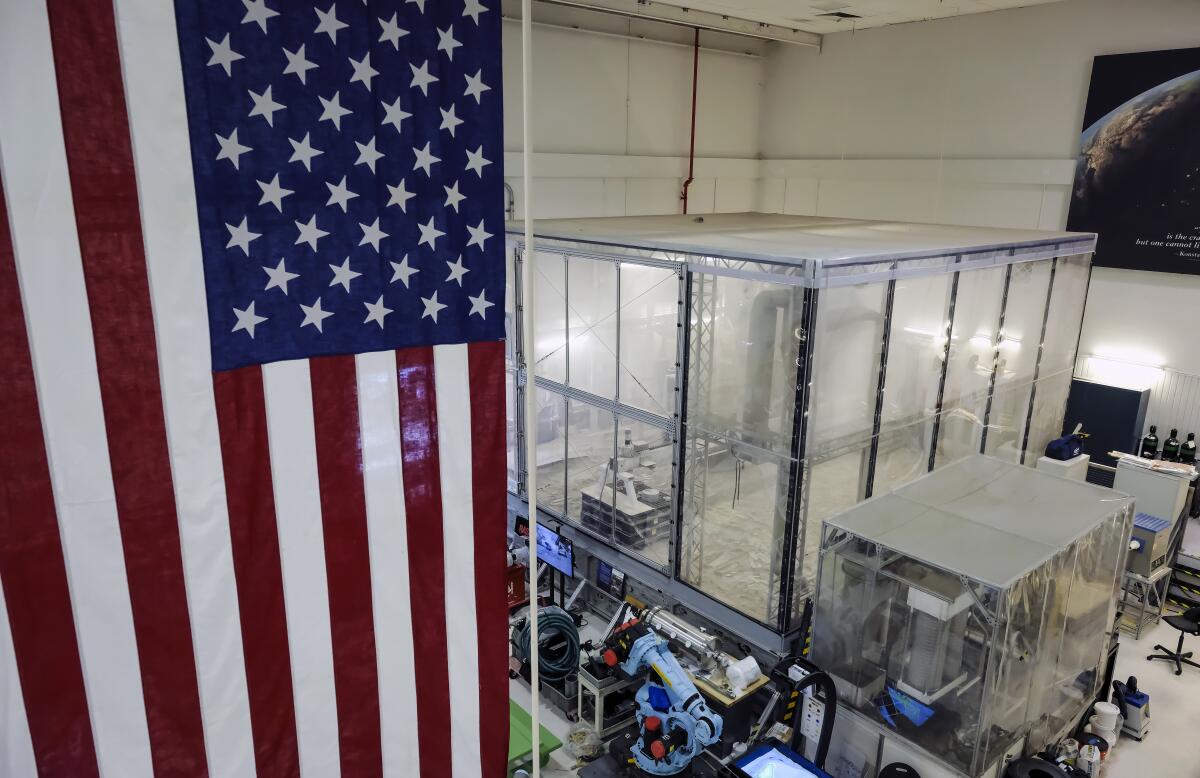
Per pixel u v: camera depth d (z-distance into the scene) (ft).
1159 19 36.65
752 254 23.90
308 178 9.25
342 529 10.22
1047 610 20.48
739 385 25.32
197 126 8.57
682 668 24.27
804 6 41.37
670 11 42.86
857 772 21.79
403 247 9.94
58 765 9.11
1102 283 39.93
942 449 30.40
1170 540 33.32
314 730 10.51
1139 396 37.65
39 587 8.73
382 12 9.30
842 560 21.74
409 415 10.36
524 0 8.78
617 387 29.71
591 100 45.39
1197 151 35.68
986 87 43.45
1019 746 21.18
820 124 52.13
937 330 28.22
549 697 28.32
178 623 9.44
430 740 11.23
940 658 19.66
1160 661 31.60
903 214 47.98
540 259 32.12
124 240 8.48
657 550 29.60
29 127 7.92
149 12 8.19
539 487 34.73
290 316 9.47
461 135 10.00
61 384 8.45
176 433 9.06
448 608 11.02
